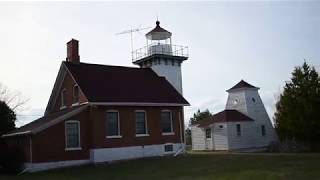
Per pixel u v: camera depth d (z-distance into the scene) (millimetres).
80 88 35406
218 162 29875
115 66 40625
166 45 44500
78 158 33688
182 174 24828
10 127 37875
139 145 36875
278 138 51688
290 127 45906
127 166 31156
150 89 39719
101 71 38750
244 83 54875
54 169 32094
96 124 34531
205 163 29875
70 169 31688
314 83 45406
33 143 31703
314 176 20859
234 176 22469
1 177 28719
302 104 45375
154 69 43594
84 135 34312
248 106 53438
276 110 53656
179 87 45000
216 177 22594
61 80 38906
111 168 30625
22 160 32812
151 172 26734
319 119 44625
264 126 54125
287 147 48250
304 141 46750
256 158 30938
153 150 37656
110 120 35594
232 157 32719
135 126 37000
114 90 36906
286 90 46969
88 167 32594
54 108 40562
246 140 51688
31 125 35750
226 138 50344
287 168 24438
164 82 42375
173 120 39750
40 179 26234
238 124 51344
